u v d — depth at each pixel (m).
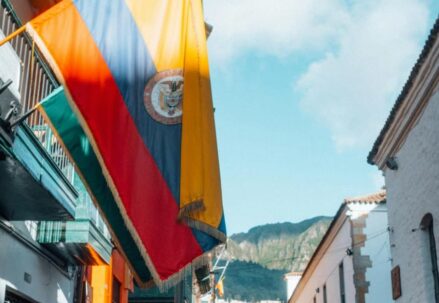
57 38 8.27
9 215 9.27
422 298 14.23
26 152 7.85
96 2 8.55
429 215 14.04
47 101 8.59
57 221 10.20
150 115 8.46
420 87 13.70
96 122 8.25
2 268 9.00
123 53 8.53
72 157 8.88
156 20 8.72
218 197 8.53
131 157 8.28
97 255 11.52
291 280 47.91
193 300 28.56
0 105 8.05
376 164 17.58
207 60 8.77
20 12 11.55
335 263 26.30
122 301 17.42
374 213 23.41
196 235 8.29
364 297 22.53
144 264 9.38
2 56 9.02
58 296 11.66
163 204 8.23
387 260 22.92
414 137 14.72
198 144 8.45
